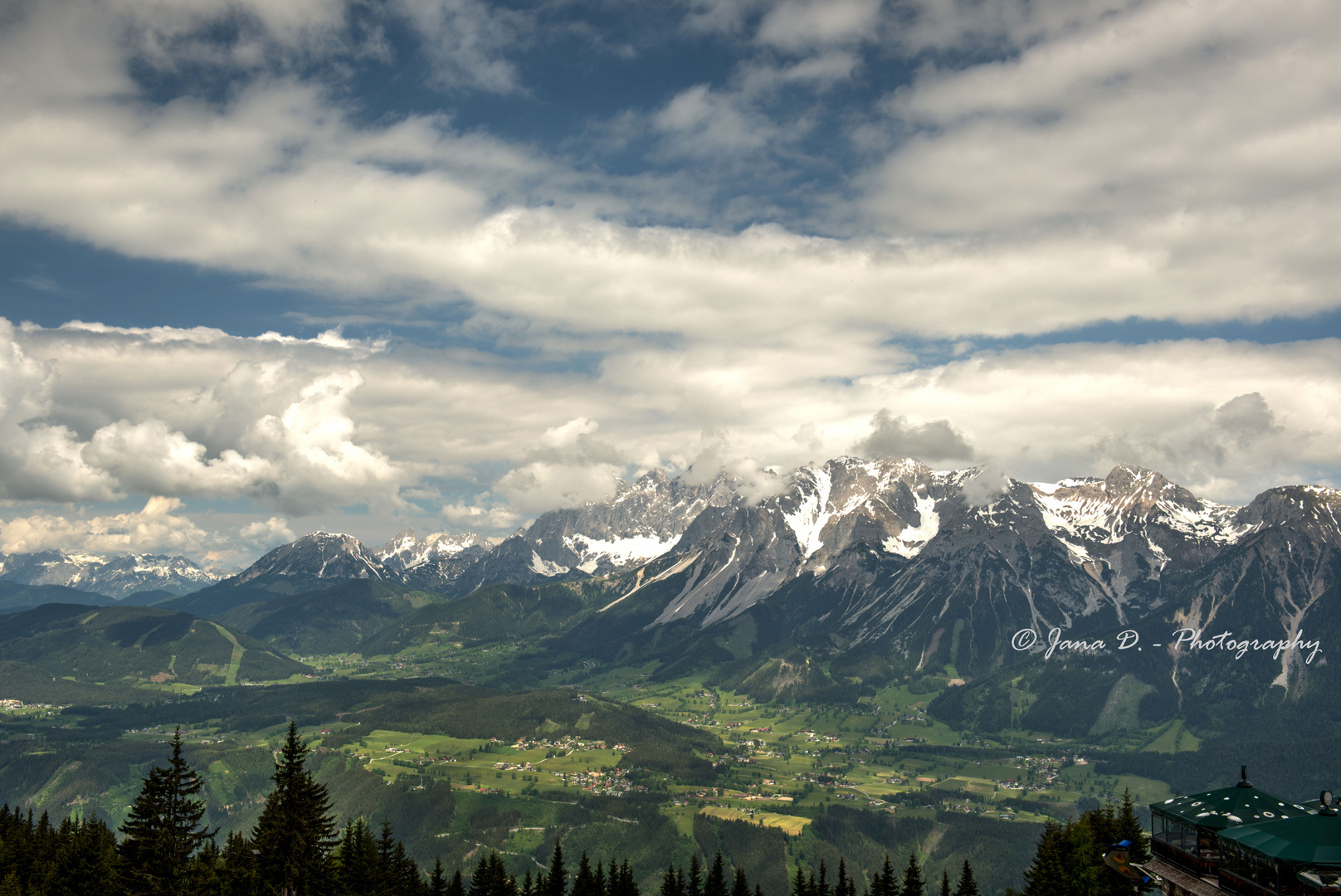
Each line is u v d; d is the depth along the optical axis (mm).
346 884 153625
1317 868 69312
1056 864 148250
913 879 172750
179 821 131125
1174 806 87375
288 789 135250
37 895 146625
